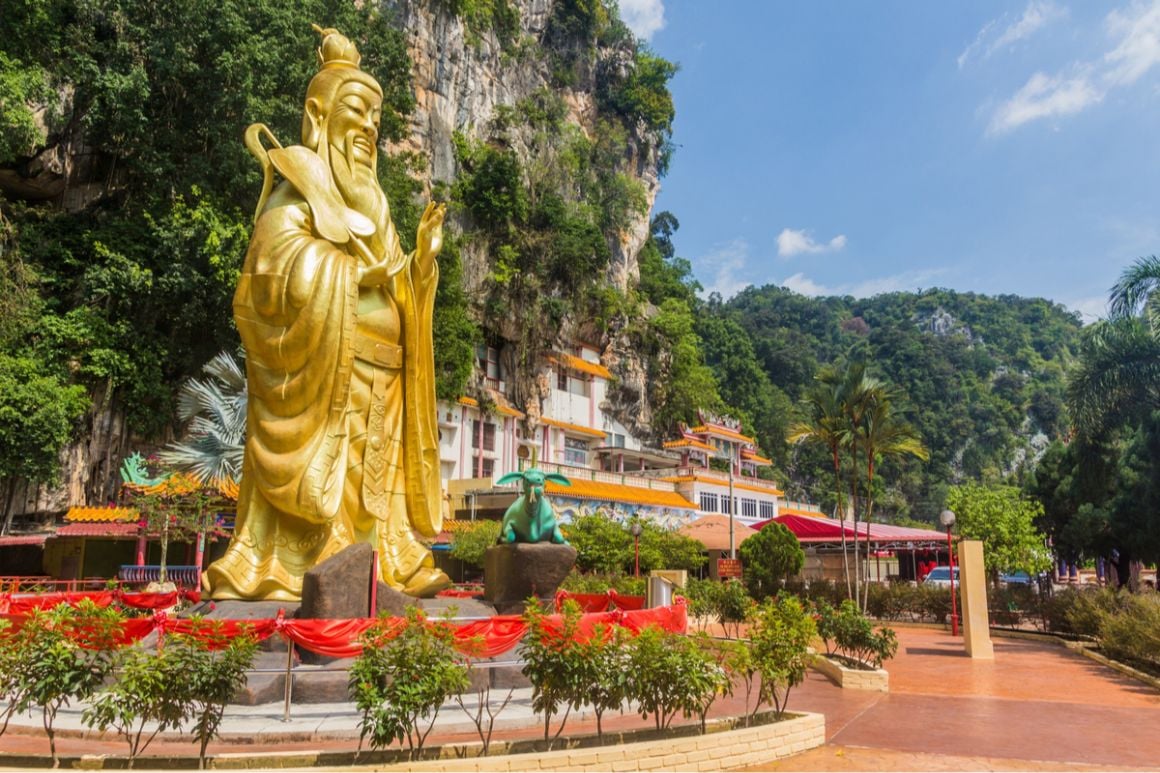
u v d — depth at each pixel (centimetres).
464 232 5694
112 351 3328
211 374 3353
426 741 1006
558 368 6322
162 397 3509
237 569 1396
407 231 4169
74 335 3256
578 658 912
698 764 910
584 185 7275
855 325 19162
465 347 4941
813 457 10212
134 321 3509
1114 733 1172
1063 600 2722
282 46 3503
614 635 990
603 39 8512
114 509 3111
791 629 1093
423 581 1580
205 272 3444
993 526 4394
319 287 1421
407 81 4394
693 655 963
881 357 14388
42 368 3189
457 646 921
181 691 817
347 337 1451
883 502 10662
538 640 927
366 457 1540
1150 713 1339
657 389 7631
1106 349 2730
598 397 6762
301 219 1492
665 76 8919
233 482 2972
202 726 823
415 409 1648
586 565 3612
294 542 1441
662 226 10900
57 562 3441
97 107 3509
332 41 1730
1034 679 1727
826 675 1753
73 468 3322
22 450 2944
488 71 6400
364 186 1627
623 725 1133
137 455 3147
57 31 3475
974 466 12375
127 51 3494
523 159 6366
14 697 885
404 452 1648
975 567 2169
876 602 3294
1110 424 2844
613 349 7175
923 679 1719
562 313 5997
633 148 8500
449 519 4491
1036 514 4662
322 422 1436
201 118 3609
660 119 8756
